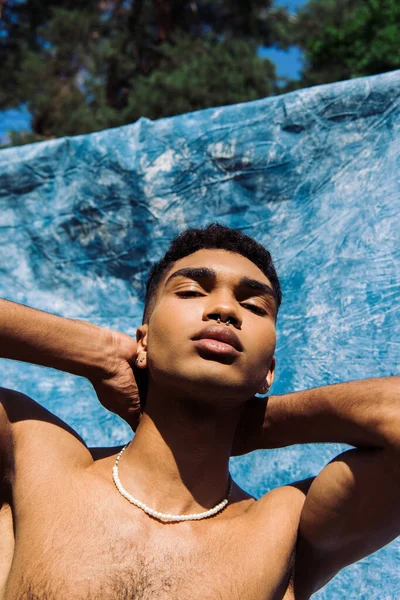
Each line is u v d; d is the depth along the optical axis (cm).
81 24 1222
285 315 216
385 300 204
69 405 234
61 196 256
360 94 226
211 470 156
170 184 245
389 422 140
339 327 208
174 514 151
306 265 219
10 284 252
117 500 149
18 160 262
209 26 1328
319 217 223
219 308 151
